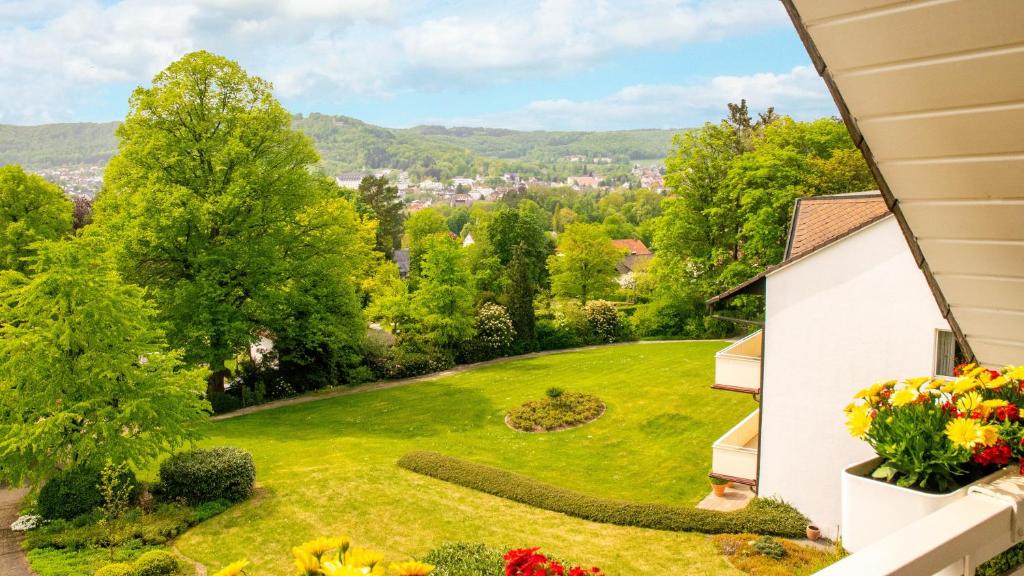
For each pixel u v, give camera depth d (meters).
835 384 16.70
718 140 45.94
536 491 20.25
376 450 25.86
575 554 16.44
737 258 45.59
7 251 36.66
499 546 16.92
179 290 29.09
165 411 19.16
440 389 36.12
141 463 19.16
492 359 44.31
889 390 3.24
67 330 18.23
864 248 16.06
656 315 50.03
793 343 17.22
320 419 31.12
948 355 15.33
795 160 41.47
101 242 20.23
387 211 87.12
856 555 1.89
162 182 29.05
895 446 2.85
